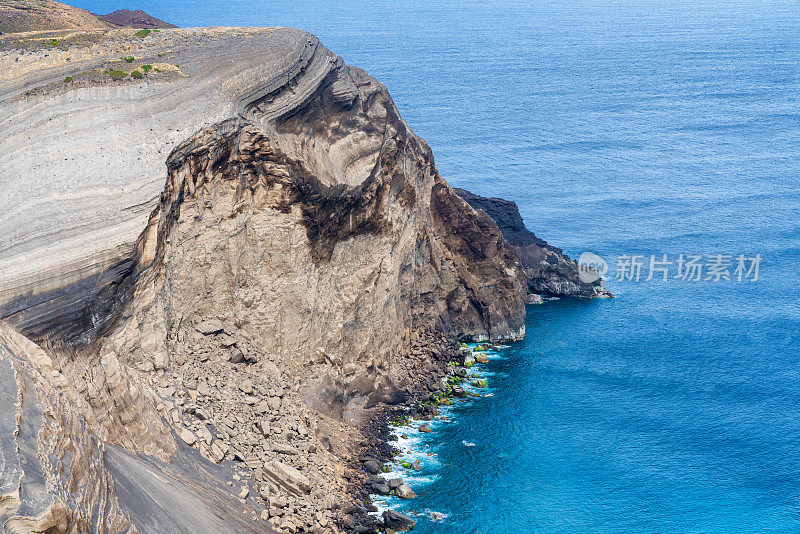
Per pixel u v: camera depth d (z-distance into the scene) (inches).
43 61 2257.6
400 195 2957.7
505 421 2748.5
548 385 3056.1
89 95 2070.6
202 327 2241.6
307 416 2285.9
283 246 2341.3
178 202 2055.9
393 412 2736.2
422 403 2832.2
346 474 2234.3
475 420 2751.0
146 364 1934.1
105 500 1163.9
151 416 1731.1
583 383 3078.2
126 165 1913.1
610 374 3159.5
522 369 3203.7
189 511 1470.2
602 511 2247.8
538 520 2183.8
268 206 2310.5
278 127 2372.0
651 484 2404.0
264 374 2288.4
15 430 1064.2
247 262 2324.1
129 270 1835.6
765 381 3112.7
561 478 2405.3
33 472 1002.7
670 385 3068.4
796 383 3093.0
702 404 2918.3
